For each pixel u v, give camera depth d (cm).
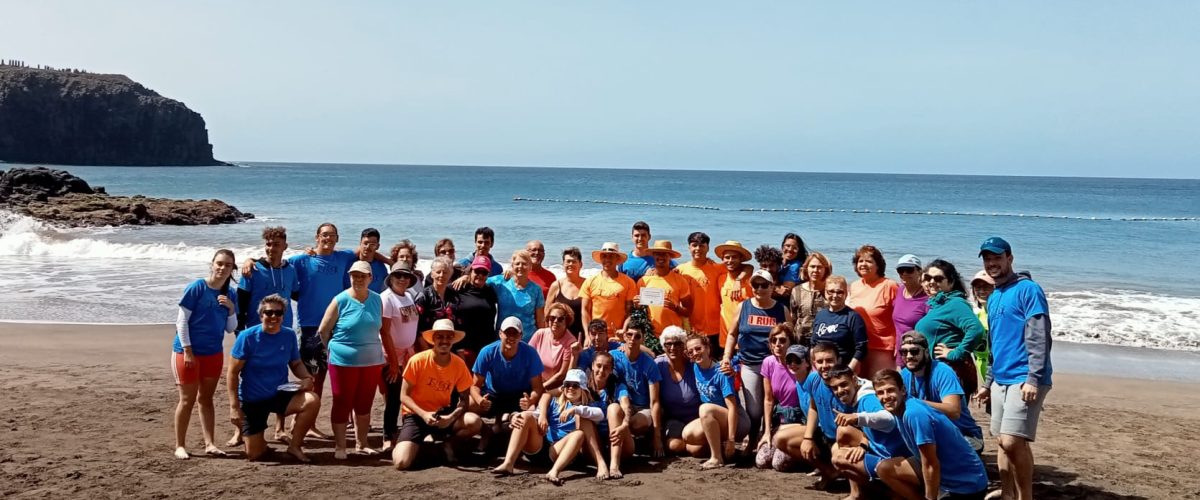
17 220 3434
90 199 4047
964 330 638
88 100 18262
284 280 756
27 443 716
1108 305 1739
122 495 588
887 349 715
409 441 687
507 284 820
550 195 7606
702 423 712
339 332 695
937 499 572
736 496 626
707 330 859
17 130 17500
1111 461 751
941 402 603
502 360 719
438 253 920
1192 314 1634
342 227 3644
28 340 1262
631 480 662
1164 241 3403
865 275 740
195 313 679
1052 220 4834
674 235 3516
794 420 697
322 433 800
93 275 2034
